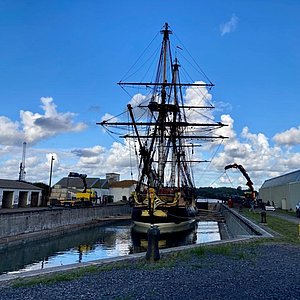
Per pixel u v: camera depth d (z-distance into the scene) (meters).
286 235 20.19
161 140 48.25
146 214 43.53
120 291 8.70
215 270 11.17
